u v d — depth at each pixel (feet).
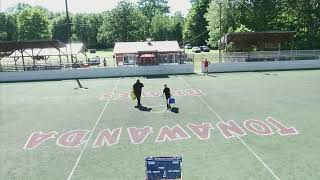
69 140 54.80
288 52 148.25
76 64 147.33
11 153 49.80
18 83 129.29
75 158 46.70
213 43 226.79
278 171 39.96
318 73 126.62
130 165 43.27
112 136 55.98
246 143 50.19
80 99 90.02
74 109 77.77
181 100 83.56
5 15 390.01
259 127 58.23
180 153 46.88
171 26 386.52
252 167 41.34
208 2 330.75
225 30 216.95
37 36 366.02
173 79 123.13
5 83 130.62
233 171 40.34
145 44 162.30
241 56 147.23
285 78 116.37
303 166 41.19
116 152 48.34
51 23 454.81
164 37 380.78
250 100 80.74
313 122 60.18
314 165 41.37
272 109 70.90
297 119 62.49
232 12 215.92
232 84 106.32
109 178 39.68
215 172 40.24
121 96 91.76
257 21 208.13
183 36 357.00
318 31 192.13
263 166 41.55
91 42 452.76
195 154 46.32
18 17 391.65
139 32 360.07
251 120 62.69
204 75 132.36
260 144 49.60
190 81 116.37
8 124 66.59
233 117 65.26
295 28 198.49
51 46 148.97
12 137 57.72
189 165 42.55
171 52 156.46
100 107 78.69
